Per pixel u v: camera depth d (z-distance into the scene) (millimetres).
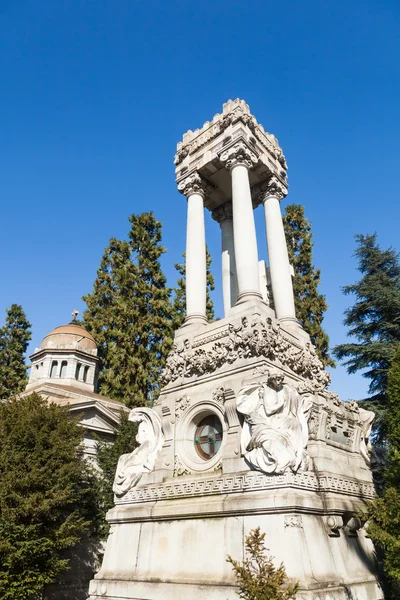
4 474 20609
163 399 14094
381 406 23688
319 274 37125
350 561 10445
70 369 41344
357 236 29438
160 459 13023
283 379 11555
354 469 12867
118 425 30109
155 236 47125
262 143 18297
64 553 25266
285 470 9852
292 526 9172
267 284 18859
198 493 11172
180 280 43344
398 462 10750
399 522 9617
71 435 23797
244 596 8109
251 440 10641
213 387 12773
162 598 10203
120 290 43500
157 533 11547
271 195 18219
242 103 17484
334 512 10336
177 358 14430
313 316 35000
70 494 22266
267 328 12945
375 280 27484
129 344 38406
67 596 24453
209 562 10070
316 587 8578
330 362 33281
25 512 19734
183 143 19078
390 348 24297
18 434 21875
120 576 11648
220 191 19141
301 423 11094
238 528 9883
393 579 10867
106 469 26328
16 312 54812
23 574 19297
